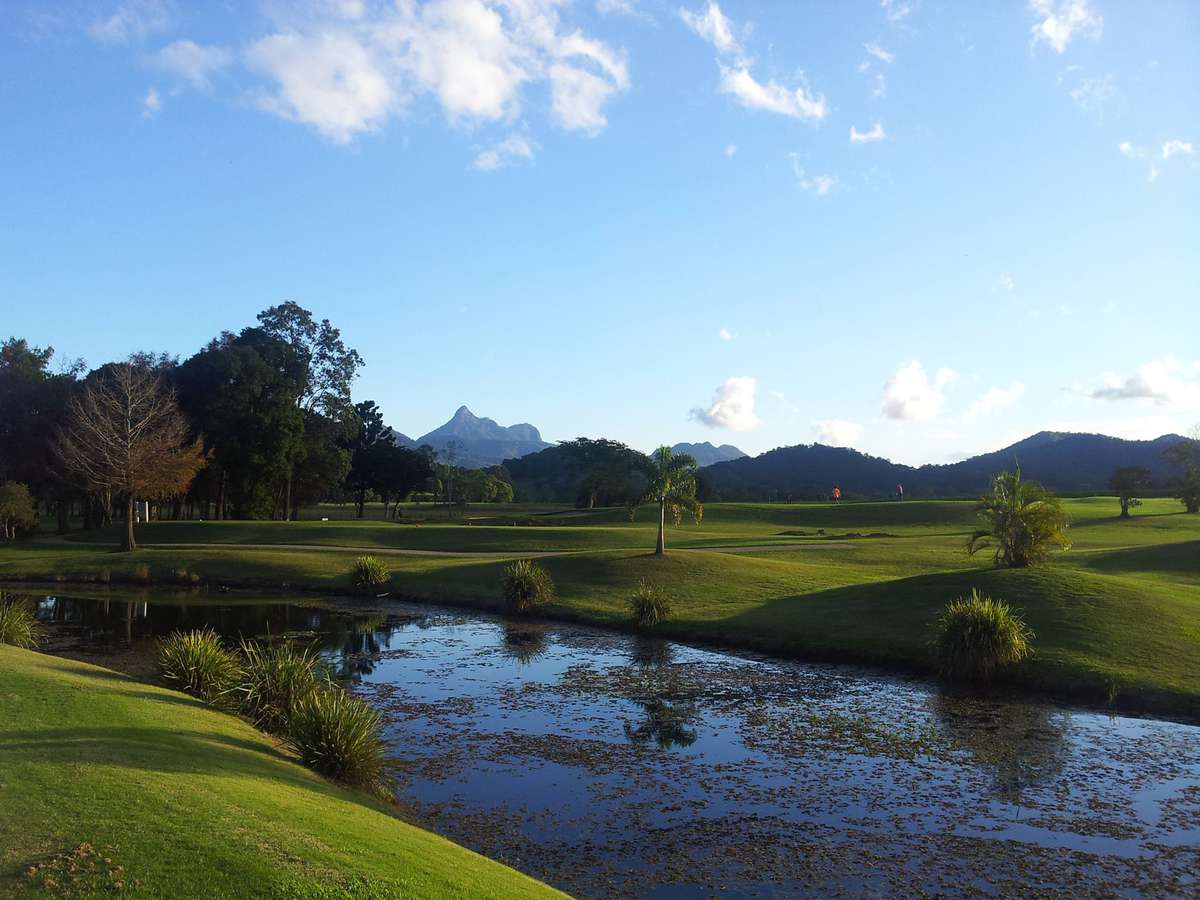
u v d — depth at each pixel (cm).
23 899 568
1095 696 1762
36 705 1121
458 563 3962
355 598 3372
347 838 774
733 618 2630
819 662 2178
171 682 1526
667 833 1063
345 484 9100
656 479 3650
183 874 627
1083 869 970
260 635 2558
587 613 2856
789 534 5850
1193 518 6172
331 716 1195
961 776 1295
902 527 6631
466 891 704
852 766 1341
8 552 4731
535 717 1636
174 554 4309
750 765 1345
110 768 872
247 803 824
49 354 6869
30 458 6094
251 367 6250
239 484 6544
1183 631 2061
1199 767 1340
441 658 2230
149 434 5106
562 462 16400
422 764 1339
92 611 3027
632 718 1633
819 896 898
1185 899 901
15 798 752
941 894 907
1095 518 6372
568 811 1138
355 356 7294
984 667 1916
